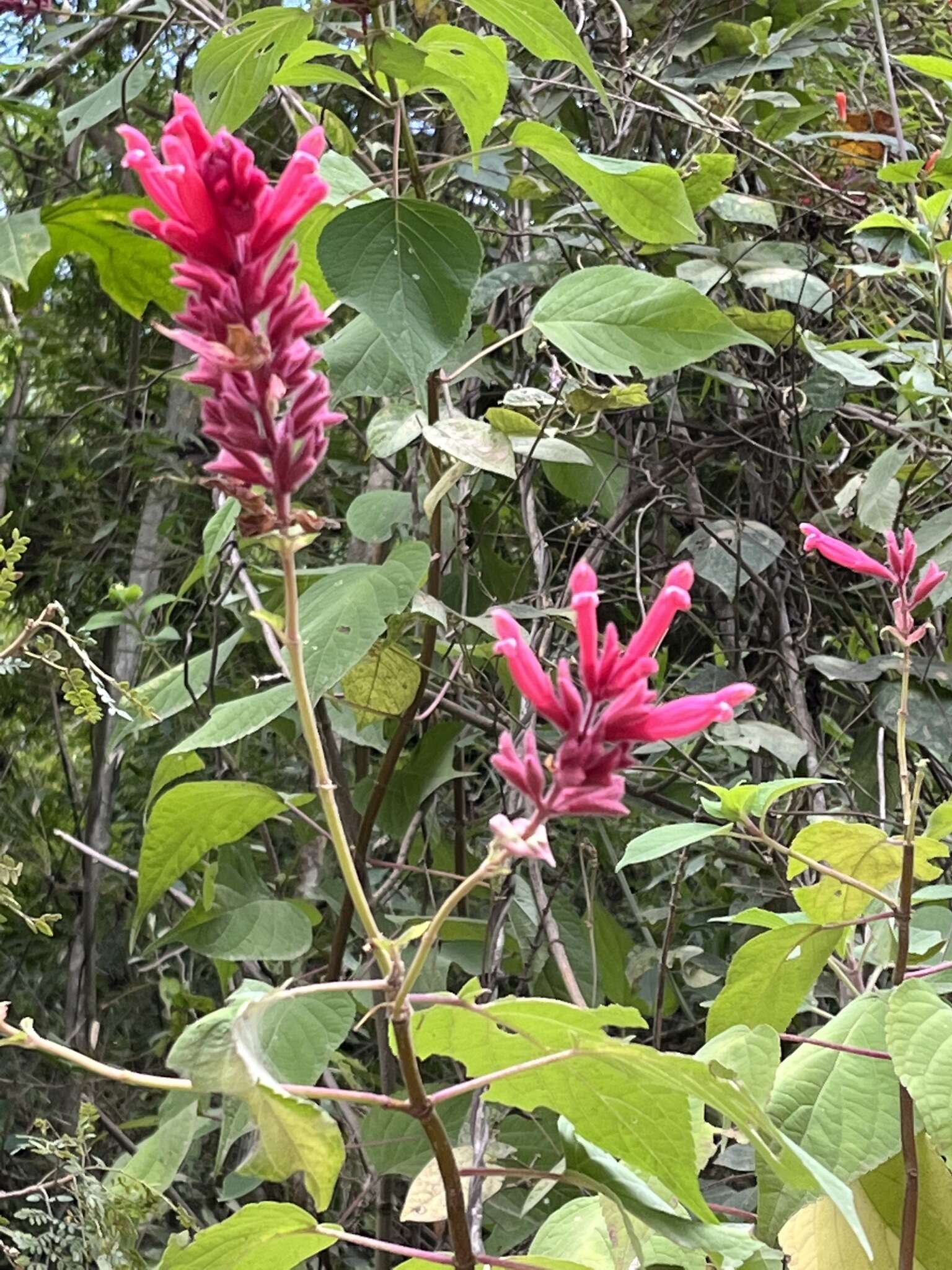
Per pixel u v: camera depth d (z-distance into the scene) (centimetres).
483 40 136
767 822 210
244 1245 96
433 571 166
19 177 286
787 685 223
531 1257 99
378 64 134
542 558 204
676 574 70
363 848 170
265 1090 70
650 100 256
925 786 216
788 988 125
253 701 139
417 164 145
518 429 174
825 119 271
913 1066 101
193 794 140
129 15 222
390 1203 181
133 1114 271
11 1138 244
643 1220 94
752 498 240
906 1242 108
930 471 233
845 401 250
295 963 229
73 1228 145
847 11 271
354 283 116
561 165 150
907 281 238
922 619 225
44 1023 267
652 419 233
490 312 245
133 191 272
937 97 287
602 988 213
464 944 205
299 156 66
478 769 255
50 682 267
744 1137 113
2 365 285
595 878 218
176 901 254
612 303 149
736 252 230
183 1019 227
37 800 274
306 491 265
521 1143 183
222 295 67
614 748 69
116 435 275
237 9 224
